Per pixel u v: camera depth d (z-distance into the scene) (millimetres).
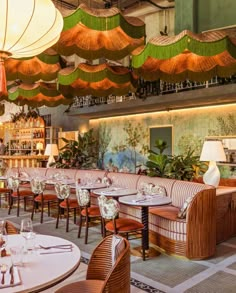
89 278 2324
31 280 1719
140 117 10695
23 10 2248
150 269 3799
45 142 12844
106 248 2322
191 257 4086
